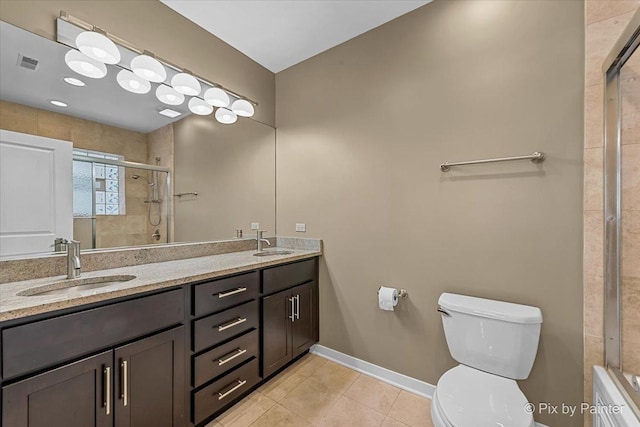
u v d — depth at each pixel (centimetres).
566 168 137
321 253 232
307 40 218
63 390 103
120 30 164
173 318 136
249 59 241
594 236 130
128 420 119
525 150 148
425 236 180
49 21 141
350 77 215
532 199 146
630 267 121
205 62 208
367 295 206
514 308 142
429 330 179
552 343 141
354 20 196
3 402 91
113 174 171
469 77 164
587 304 132
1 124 132
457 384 128
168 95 189
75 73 153
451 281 171
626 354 122
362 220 208
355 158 212
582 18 134
